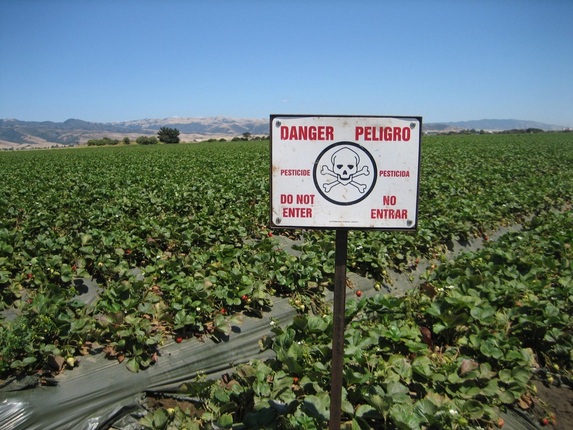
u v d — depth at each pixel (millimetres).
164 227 8742
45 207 11195
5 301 6113
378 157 3010
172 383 4871
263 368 4391
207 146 56406
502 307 6016
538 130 111500
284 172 3033
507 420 4320
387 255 8211
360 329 5250
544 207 13820
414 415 3699
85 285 6895
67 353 4691
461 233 10328
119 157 35562
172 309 5691
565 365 5152
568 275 6828
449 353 5039
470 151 33031
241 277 6320
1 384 4355
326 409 3824
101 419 4328
